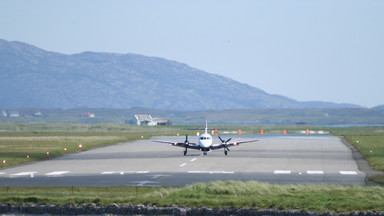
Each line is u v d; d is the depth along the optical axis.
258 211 98.50
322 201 103.69
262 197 108.25
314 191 114.31
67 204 105.94
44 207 105.06
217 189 114.31
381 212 95.31
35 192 120.69
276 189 116.50
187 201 105.12
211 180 141.88
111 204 104.25
